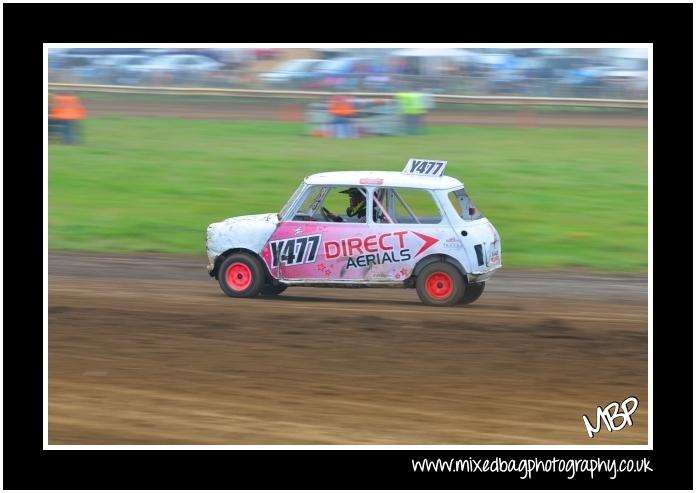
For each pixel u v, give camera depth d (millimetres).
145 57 90188
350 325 23250
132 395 18469
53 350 21172
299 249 25938
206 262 33938
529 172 51594
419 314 24453
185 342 21859
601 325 23906
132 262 33562
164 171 51812
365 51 86500
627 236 38312
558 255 35281
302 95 84375
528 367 20266
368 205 25656
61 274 31000
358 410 17734
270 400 18172
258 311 24688
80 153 56969
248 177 50312
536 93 82875
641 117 74750
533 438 16781
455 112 77125
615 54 82375
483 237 25500
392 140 63531
